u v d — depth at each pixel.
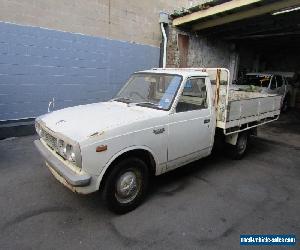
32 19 6.68
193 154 4.32
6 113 6.65
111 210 3.37
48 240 2.90
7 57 6.42
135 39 9.23
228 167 5.28
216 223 3.35
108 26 8.32
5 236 2.94
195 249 2.86
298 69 17.97
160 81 4.28
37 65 6.95
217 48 13.11
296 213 3.66
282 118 11.19
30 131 6.74
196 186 4.36
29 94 6.95
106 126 3.18
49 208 3.52
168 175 4.77
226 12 9.10
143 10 9.23
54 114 3.90
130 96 4.54
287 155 6.20
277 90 11.59
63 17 7.24
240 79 12.32
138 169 3.52
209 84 4.49
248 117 5.34
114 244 2.88
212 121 4.55
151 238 3.01
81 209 3.53
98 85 8.41
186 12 9.75
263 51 18.11
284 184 4.58
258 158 5.91
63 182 3.39
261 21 10.00
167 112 3.78
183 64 11.41
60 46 7.30
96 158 2.99
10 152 5.47
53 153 3.49
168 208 3.64
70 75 7.67
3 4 6.18
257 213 3.62
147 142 3.50
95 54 8.12
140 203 3.71
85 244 2.87
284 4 7.93
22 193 3.87
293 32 11.53
